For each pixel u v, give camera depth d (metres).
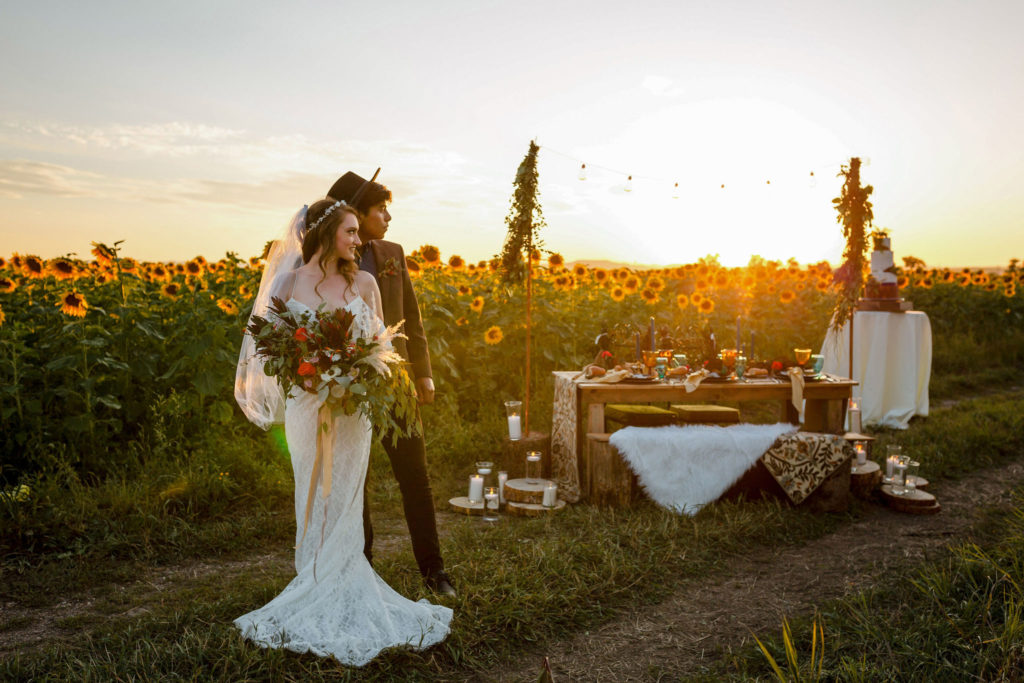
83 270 6.34
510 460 5.48
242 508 4.75
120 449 5.42
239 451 5.27
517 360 7.68
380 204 3.50
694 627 3.32
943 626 3.02
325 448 2.97
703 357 5.85
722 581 3.87
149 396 5.81
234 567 3.94
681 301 7.90
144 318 6.00
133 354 5.85
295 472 3.11
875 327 7.73
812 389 5.52
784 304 10.73
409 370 3.64
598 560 3.95
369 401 2.90
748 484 5.16
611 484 4.94
